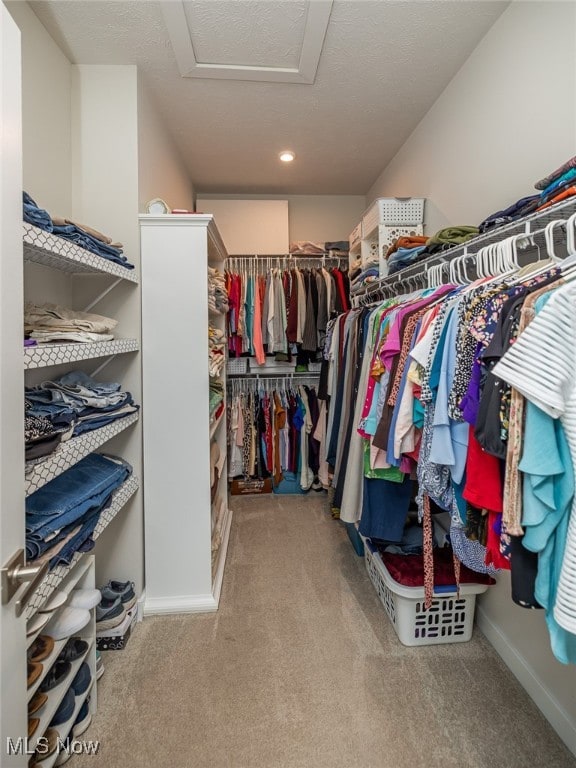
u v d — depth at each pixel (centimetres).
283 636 155
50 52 151
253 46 161
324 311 301
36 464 93
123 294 169
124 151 168
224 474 260
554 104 122
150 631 159
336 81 185
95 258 127
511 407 69
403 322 123
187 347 172
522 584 69
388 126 228
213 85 186
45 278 146
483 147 161
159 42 157
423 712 122
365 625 162
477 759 108
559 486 64
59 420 107
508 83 143
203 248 170
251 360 334
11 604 67
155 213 173
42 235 97
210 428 182
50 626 105
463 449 91
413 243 188
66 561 103
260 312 301
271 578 196
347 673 137
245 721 118
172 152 236
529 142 133
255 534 246
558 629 64
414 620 149
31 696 90
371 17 146
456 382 91
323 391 256
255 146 252
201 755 108
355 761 107
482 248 120
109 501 137
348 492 158
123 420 150
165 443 173
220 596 182
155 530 174
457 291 115
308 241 334
